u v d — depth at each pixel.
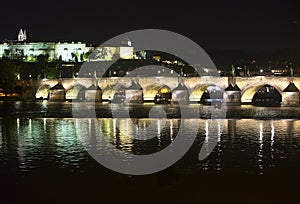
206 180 57.66
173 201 49.81
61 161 68.88
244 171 62.50
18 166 65.38
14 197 50.94
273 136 98.31
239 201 49.75
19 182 56.69
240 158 71.69
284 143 87.50
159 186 55.03
